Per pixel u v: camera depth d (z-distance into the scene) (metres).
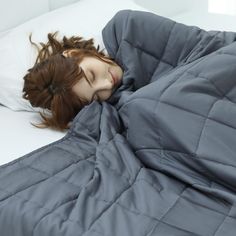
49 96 1.25
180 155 0.98
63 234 0.82
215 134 0.96
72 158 1.05
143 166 1.01
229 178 0.90
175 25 1.31
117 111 1.20
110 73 1.26
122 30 1.35
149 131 1.03
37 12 1.63
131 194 0.91
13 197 0.92
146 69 1.31
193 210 0.86
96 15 1.53
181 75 1.07
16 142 1.19
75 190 0.93
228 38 1.28
